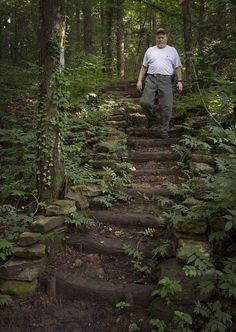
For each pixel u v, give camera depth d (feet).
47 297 13.10
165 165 21.07
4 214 17.17
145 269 13.39
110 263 14.20
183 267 12.17
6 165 21.04
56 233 14.79
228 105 21.29
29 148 21.86
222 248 13.47
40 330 11.96
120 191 17.71
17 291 13.02
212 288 11.41
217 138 19.53
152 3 48.93
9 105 28.84
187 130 23.24
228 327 11.25
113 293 12.75
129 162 21.62
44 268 13.93
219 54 27.58
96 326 12.03
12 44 52.06
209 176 15.94
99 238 15.21
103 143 21.39
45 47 16.30
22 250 13.76
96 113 25.86
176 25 51.01
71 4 49.65
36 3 50.93
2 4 45.88
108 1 55.62
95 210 16.78
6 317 12.35
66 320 12.27
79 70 27.91
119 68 58.49
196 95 26.43
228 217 12.04
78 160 20.08
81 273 13.76
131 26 72.38
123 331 11.78
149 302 12.47
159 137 24.20
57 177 16.58
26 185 18.34
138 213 16.35
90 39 48.62
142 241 14.92
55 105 16.46
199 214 13.84
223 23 29.50
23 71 31.53
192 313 11.58
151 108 24.06
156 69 23.34
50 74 16.33
